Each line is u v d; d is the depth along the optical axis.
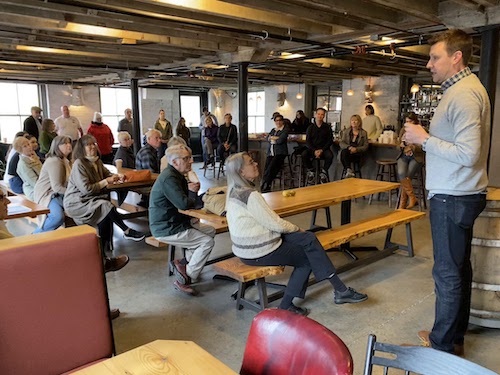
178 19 4.11
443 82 1.95
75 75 9.79
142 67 8.36
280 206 3.14
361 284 3.33
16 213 2.93
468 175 1.90
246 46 5.98
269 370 1.18
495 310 2.49
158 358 1.23
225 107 15.04
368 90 11.30
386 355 2.30
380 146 6.58
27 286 1.51
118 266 2.82
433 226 2.05
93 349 1.67
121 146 5.70
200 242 3.09
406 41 5.36
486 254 2.44
